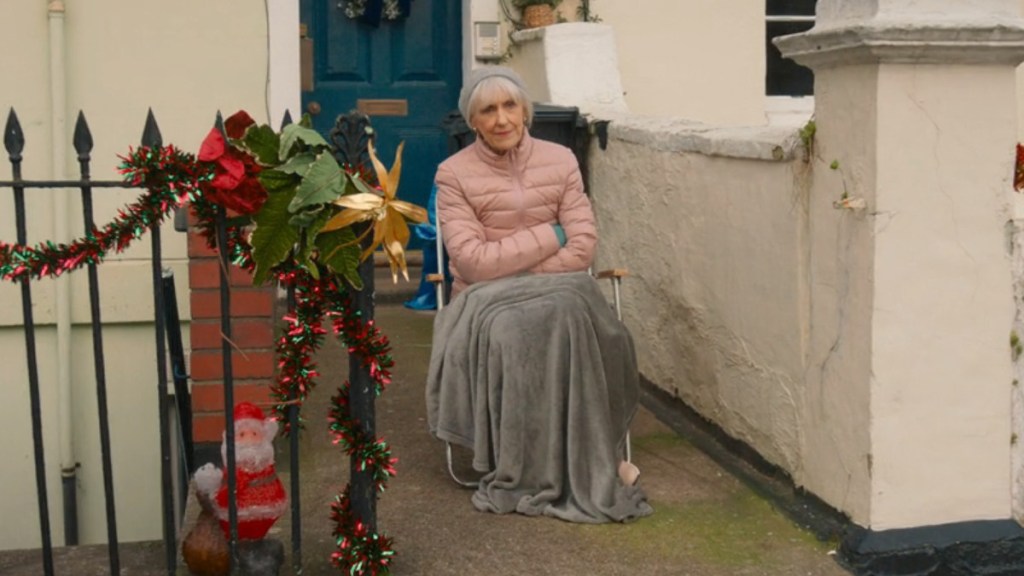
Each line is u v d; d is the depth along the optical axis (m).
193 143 5.95
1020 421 3.83
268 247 3.21
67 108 5.81
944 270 3.70
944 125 3.65
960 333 3.73
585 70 6.96
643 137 5.60
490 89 4.44
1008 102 3.69
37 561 3.82
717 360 4.88
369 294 3.34
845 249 3.83
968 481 3.79
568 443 4.14
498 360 4.19
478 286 4.41
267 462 3.46
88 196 3.20
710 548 3.89
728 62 7.91
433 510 4.21
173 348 5.07
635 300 5.80
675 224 5.27
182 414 5.06
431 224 6.71
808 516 4.05
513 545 3.91
